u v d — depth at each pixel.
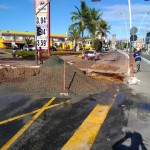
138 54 23.11
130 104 9.96
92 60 40.25
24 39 94.19
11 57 38.53
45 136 6.27
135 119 7.92
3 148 5.52
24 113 8.23
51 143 5.85
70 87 12.45
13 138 6.10
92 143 5.92
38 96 10.86
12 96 10.76
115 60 43.22
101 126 7.15
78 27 58.56
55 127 6.96
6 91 11.73
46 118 7.76
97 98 10.95
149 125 7.36
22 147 5.60
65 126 7.05
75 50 78.19
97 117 8.03
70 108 9.06
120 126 7.20
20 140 5.99
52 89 12.02
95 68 25.38
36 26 26.67
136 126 7.23
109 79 17.22
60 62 14.96
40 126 7.01
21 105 9.27
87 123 7.38
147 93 12.44
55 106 9.28
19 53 39.56
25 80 13.97
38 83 12.80
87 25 59.41
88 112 8.58
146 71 23.69
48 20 27.02
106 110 8.93
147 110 9.08
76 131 6.68
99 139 6.17
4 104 9.37
